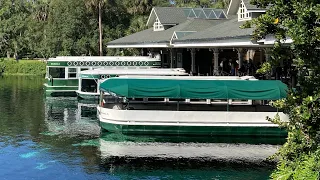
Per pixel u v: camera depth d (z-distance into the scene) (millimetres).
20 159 22094
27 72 81125
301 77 10102
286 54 10125
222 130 25938
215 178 19500
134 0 69438
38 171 20250
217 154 23156
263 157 22578
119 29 68312
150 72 37156
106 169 20531
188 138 25938
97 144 24922
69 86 46000
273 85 26656
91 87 41781
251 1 10492
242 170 20516
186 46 37969
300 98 10055
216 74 40250
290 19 9688
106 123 26312
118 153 23094
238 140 25984
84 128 29453
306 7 9195
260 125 25938
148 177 19594
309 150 9914
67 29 65812
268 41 24531
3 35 91750
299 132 10062
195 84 26688
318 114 9664
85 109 37906
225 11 52781
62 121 32156
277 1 9844
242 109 29797
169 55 56781
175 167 20953
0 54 94188
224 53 54156
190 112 25844
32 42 87375
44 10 86875
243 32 28750
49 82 45688
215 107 30203
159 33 50094
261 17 10180
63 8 66875
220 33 33719
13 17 94062
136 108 30000
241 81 27062
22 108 38500
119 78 27453
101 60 46562
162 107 30312
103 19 68312
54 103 41469
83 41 65562
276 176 10312
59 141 25688
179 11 53406
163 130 25859
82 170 20375
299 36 9242
